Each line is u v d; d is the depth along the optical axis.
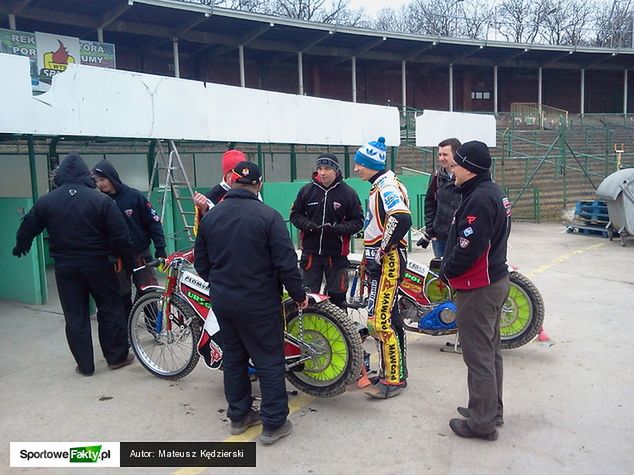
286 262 3.66
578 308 6.90
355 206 5.22
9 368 5.14
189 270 4.77
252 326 3.66
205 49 24.94
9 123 6.09
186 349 5.30
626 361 5.08
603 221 12.92
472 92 34.59
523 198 19.11
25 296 7.38
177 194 9.02
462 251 3.50
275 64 28.53
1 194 10.25
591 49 32.06
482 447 3.62
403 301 5.42
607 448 3.58
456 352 5.41
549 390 4.47
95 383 4.79
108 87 7.04
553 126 28.47
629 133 29.36
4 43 16.48
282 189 10.68
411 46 28.48
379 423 3.98
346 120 11.27
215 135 8.51
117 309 5.05
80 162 4.91
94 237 4.79
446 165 5.52
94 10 19.17
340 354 4.12
